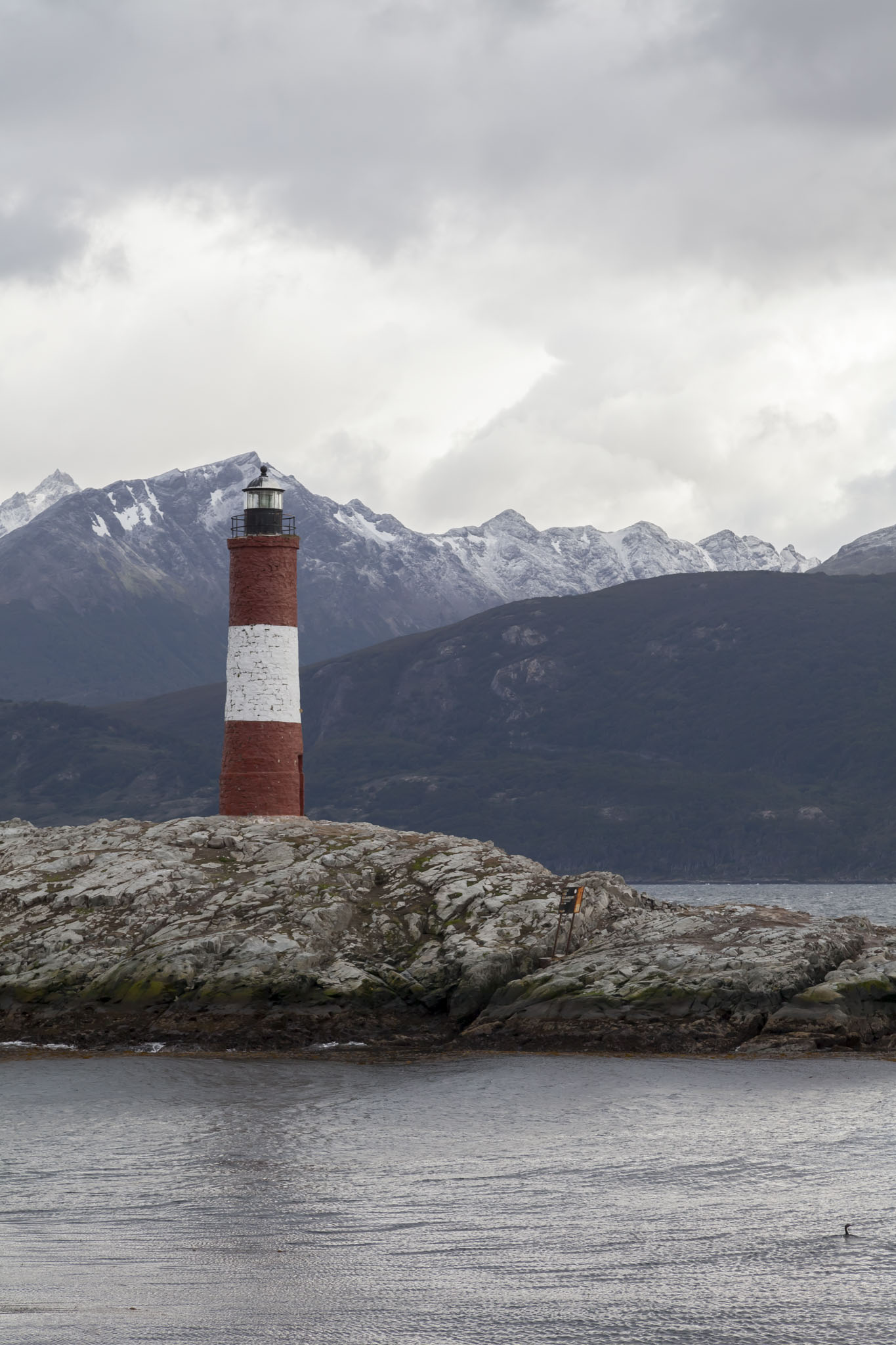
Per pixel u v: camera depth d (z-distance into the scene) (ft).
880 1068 288.71
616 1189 200.34
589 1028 317.83
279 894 376.48
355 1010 334.85
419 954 352.28
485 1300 150.41
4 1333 138.51
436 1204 192.85
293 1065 307.58
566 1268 161.58
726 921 358.43
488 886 378.32
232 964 342.64
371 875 393.91
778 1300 149.69
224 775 436.76
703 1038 311.68
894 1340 137.69
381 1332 140.56
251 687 430.61
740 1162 216.54
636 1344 137.39
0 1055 320.50
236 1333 139.44
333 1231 179.52
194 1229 180.96
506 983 338.13
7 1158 227.20
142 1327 140.87
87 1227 182.70
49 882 391.86
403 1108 264.11
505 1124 249.14
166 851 406.00
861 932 364.38
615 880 395.14
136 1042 330.34
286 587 434.30
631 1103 262.88
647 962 331.57
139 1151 231.30
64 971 348.79
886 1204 189.37
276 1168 217.15
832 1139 230.48
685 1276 158.20
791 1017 313.12
